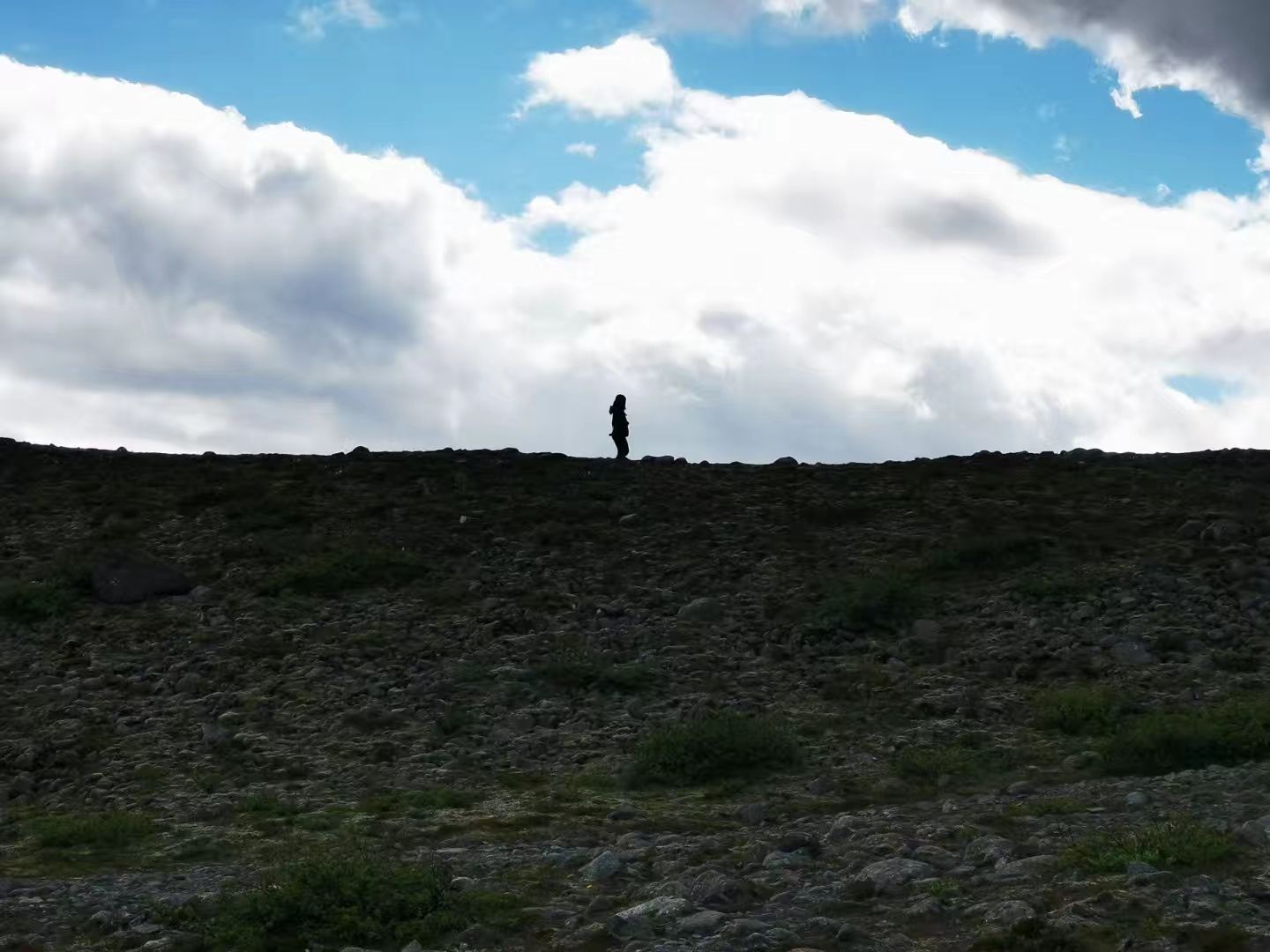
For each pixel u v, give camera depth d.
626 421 34.56
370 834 12.59
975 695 18.08
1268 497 28.16
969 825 11.20
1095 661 19.23
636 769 15.01
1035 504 28.28
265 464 32.44
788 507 28.95
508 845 11.95
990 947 7.80
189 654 20.45
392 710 17.75
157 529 27.20
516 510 28.50
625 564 25.22
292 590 23.58
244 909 9.28
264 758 15.99
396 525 27.38
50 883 11.02
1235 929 7.68
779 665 19.94
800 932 8.43
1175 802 11.75
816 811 13.16
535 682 19.06
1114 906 8.24
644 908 9.07
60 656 20.58
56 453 33.44
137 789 14.98
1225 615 21.30
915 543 25.86
